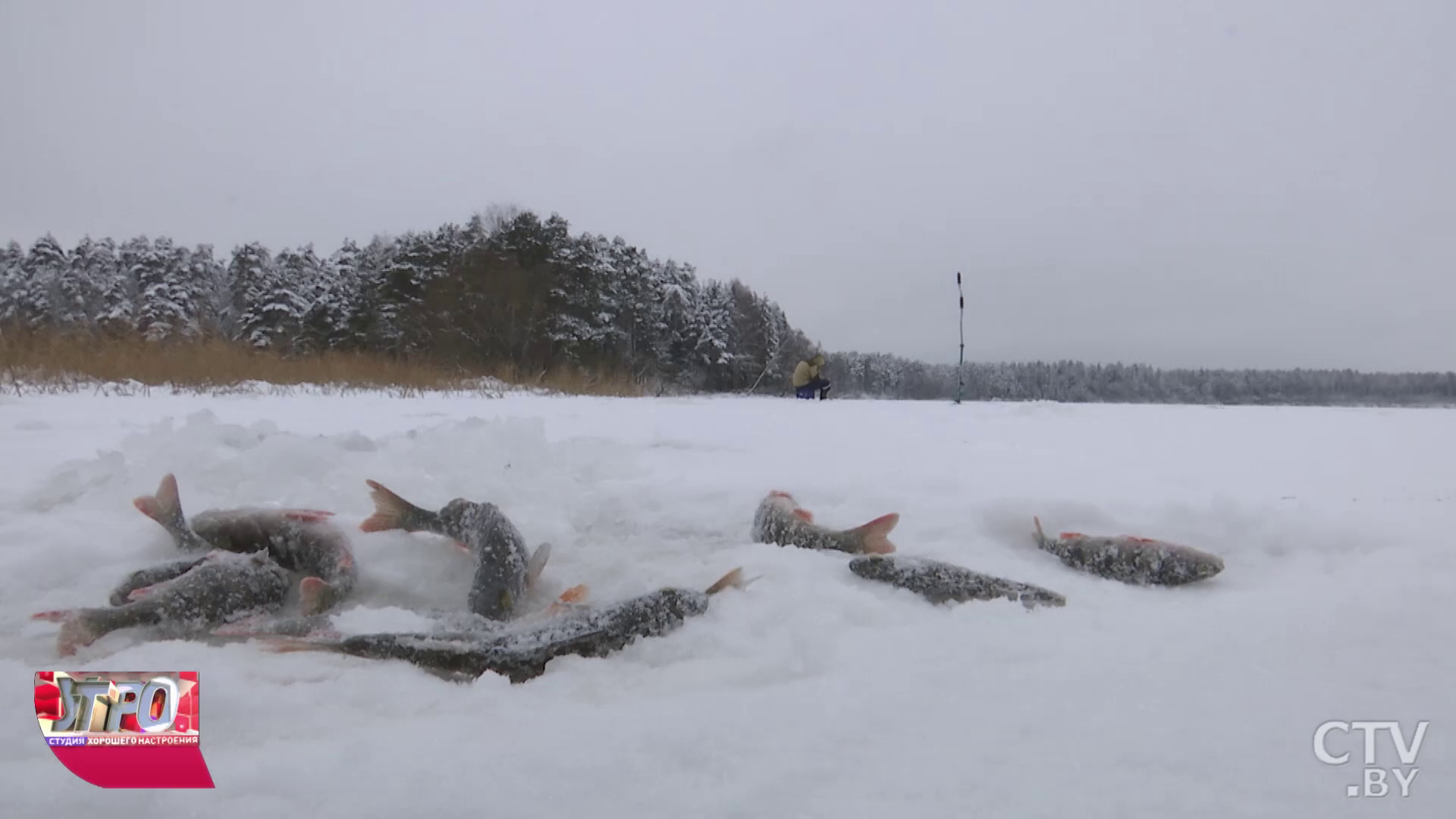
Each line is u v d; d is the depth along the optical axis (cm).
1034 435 1051
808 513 502
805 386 2414
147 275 4294
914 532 509
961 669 279
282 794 195
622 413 1309
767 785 198
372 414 1109
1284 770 206
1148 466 753
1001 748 218
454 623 343
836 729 229
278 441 569
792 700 251
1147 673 272
